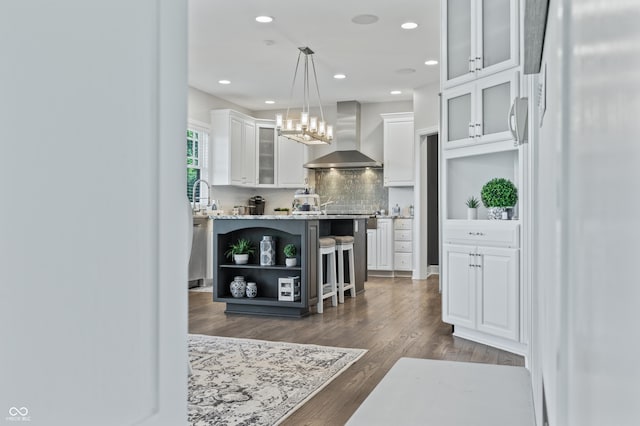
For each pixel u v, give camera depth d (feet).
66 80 1.60
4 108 1.38
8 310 1.39
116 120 1.86
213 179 25.67
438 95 23.34
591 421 1.54
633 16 0.97
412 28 17.03
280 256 16.72
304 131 18.75
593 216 1.53
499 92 11.92
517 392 6.38
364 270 21.04
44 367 1.51
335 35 17.65
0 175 1.37
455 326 13.14
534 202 7.06
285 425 7.43
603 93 1.34
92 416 1.72
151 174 2.09
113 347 1.84
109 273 1.82
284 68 21.50
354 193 28.45
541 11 3.92
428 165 27.71
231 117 25.57
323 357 11.03
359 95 26.18
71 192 1.63
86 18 1.70
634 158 0.98
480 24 12.29
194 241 22.66
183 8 2.33
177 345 2.28
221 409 8.01
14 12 1.41
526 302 10.93
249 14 15.81
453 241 13.14
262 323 14.87
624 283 1.07
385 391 6.39
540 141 5.95
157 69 2.14
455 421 5.44
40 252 1.50
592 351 1.53
